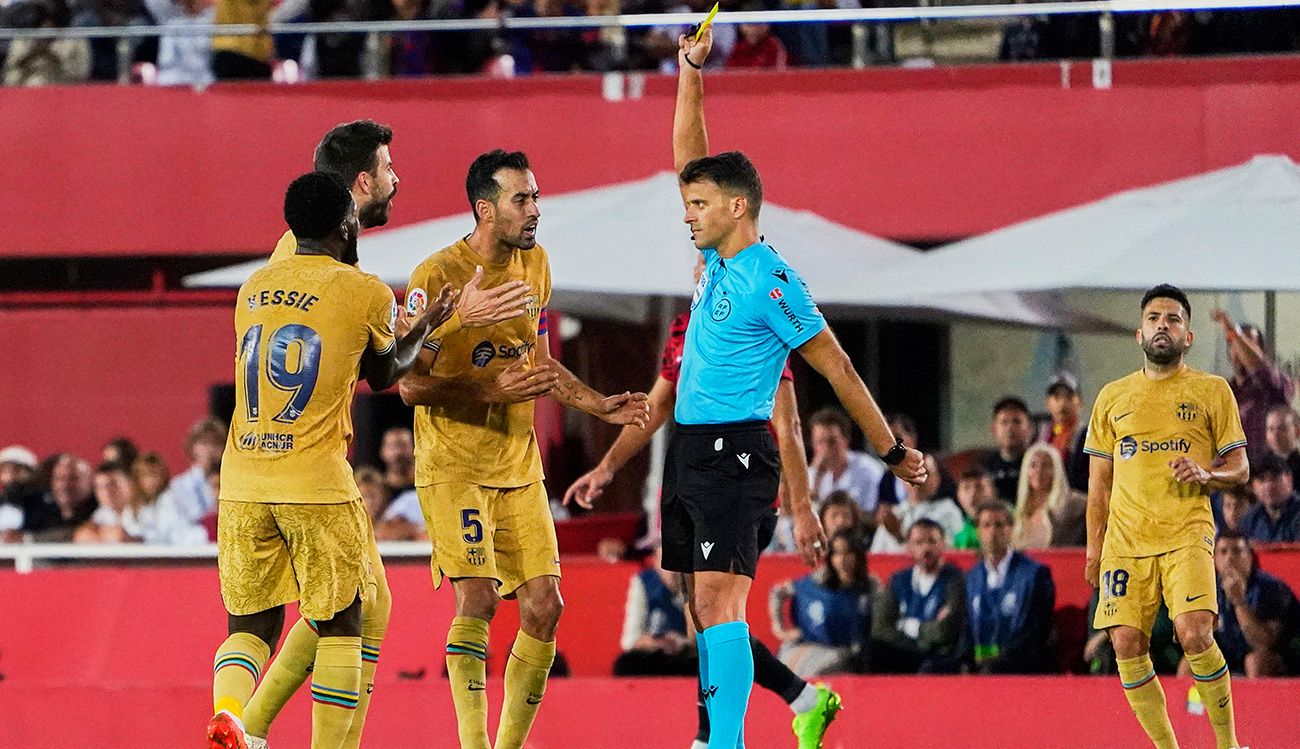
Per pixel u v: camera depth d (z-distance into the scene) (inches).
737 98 1897.1
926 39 1923.0
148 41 2042.3
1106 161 1840.6
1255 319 1847.9
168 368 2031.3
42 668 1343.5
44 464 1663.4
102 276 2082.9
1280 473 1341.0
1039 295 1692.9
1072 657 1264.8
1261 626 1187.9
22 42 2015.3
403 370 850.1
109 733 1202.0
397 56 1987.0
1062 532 1371.8
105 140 1980.8
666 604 1278.3
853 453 1497.3
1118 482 1039.0
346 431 848.3
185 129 1972.2
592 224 1478.8
